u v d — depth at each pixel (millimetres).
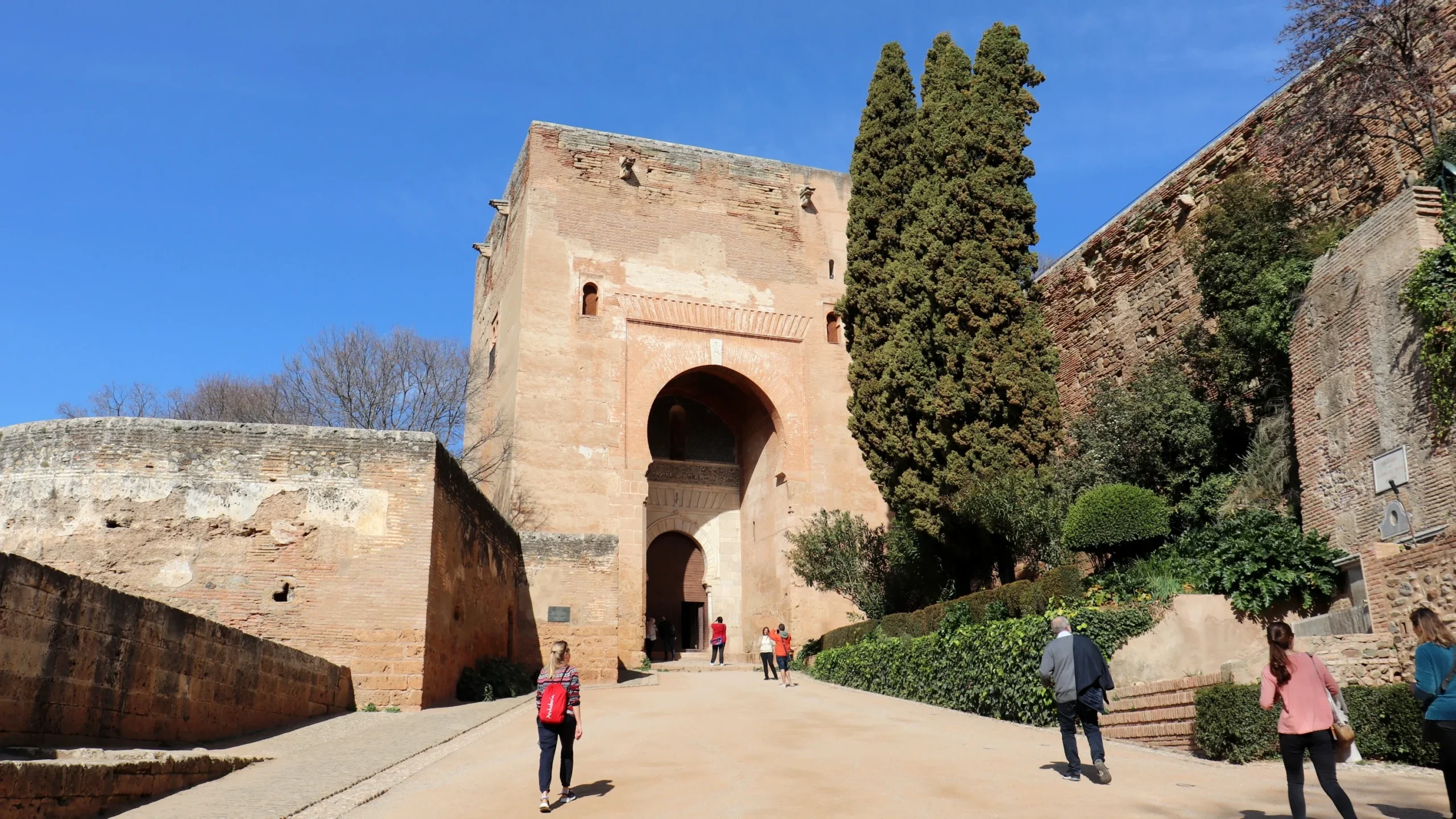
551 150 34656
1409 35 17438
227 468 17312
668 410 38344
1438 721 7094
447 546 19141
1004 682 16000
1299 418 16703
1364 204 19188
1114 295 27000
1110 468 21328
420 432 18359
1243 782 9680
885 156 27344
